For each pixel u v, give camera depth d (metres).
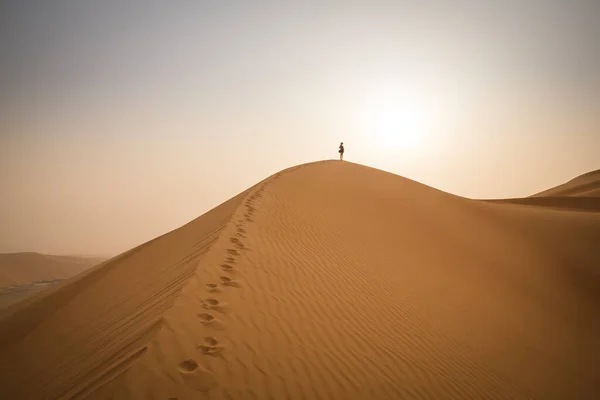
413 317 9.87
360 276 11.04
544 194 54.75
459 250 16.66
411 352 8.12
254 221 12.71
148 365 5.34
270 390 5.64
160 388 5.04
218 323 6.78
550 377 9.88
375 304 9.66
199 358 5.80
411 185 24.50
